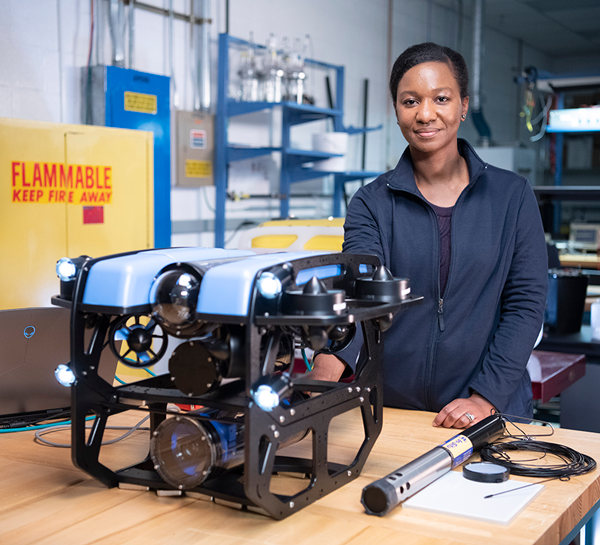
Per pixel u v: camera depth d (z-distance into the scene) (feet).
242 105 13.26
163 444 2.83
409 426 3.93
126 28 11.62
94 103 10.82
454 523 2.60
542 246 4.50
